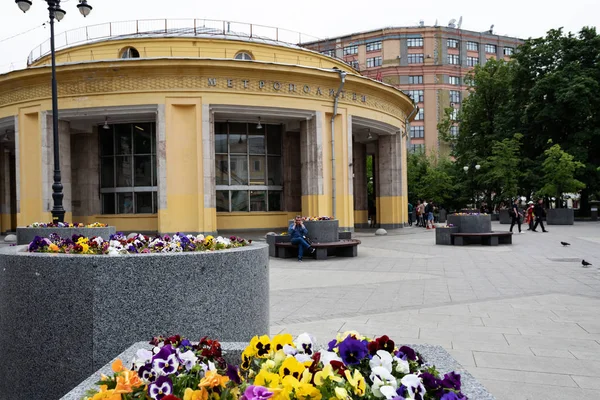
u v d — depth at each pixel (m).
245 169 27.45
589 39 42.25
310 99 24.70
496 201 43.31
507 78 48.00
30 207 24.19
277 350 2.52
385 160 31.97
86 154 27.08
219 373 2.47
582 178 40.84
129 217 26.39
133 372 2.21
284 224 28.20
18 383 3.94
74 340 3.75
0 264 4.12
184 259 3.90
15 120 24.41
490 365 4.95
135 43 25.27
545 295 8.73
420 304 8.09
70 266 3.77
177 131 22.83
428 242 21.23
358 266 13.48
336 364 2.15
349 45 81.75
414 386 2.04
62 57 26.61
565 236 23.28
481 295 8.83
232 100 23.14
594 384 4.40
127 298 3.77
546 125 43.41
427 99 79.12
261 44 26.22
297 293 9.25
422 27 79.31
